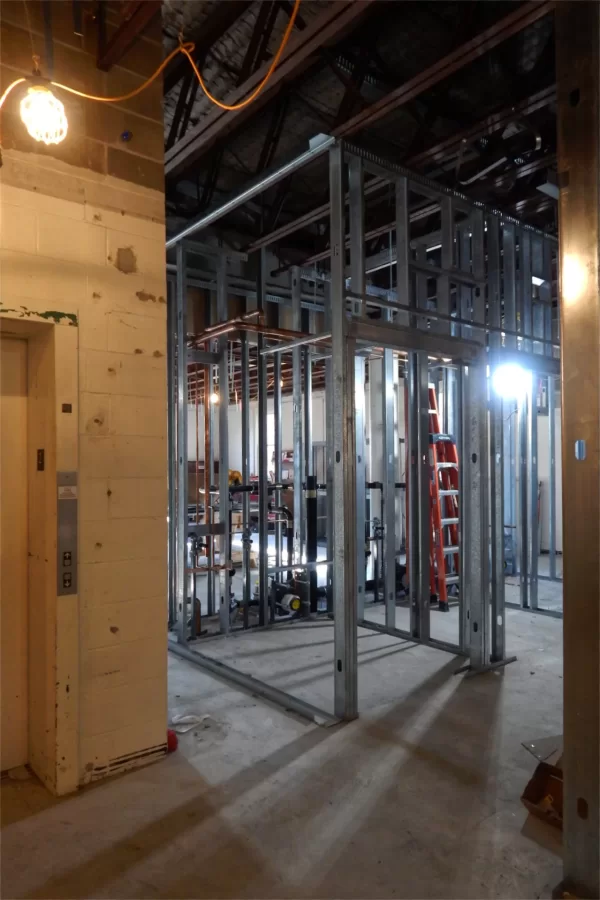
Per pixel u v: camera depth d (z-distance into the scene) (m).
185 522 4.56
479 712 3.23
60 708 2.45
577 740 1.83
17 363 2.71
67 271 2.53
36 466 2.65
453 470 5.78
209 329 4.82
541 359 4.61
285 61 2.82
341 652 3.13
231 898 1.87
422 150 3.69
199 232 5.44
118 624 2.64
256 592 5.98
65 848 2.11
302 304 6.14
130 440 2.71
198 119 4.44
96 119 2.64
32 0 2.44
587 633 1.81
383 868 2.00
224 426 4.82
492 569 4.05
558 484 8.10
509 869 2.00
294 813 2.30
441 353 3.69
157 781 2.54
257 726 3.06
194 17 3.48
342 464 3.14
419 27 3.58
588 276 1.82
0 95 2.36
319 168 5.04
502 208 4.30
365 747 2.83
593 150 1.81
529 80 3.45
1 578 2.67
